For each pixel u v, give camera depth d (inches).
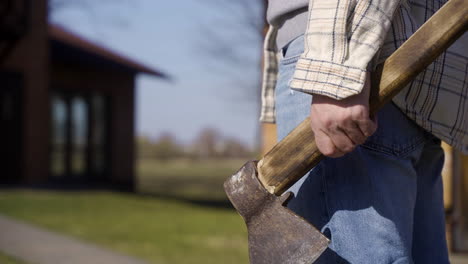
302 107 48.0
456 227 129.9
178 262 178.7
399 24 46.0
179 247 211.0
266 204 45.7
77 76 690.2
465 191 130.6
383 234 45.2
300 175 45.3
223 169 1502.2
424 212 54.7
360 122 41.2
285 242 44.4
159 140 2015.3
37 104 590.6
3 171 573.6
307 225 43.9
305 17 48.3
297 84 42.5
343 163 47.0
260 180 46.3
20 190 494.6
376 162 46.2
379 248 45.1
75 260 178.9
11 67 572.1
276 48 55.8
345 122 41.3
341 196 46.8
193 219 312.2
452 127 47.7
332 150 42.6
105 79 717.9
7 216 297.4
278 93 50.9
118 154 729.6
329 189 47.3
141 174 1246.3
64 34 718.5
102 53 692.7
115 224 281.3
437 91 46.8
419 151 48.8
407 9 47.4
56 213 321.4
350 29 42.1
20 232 239.1
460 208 129.4
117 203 401.7
